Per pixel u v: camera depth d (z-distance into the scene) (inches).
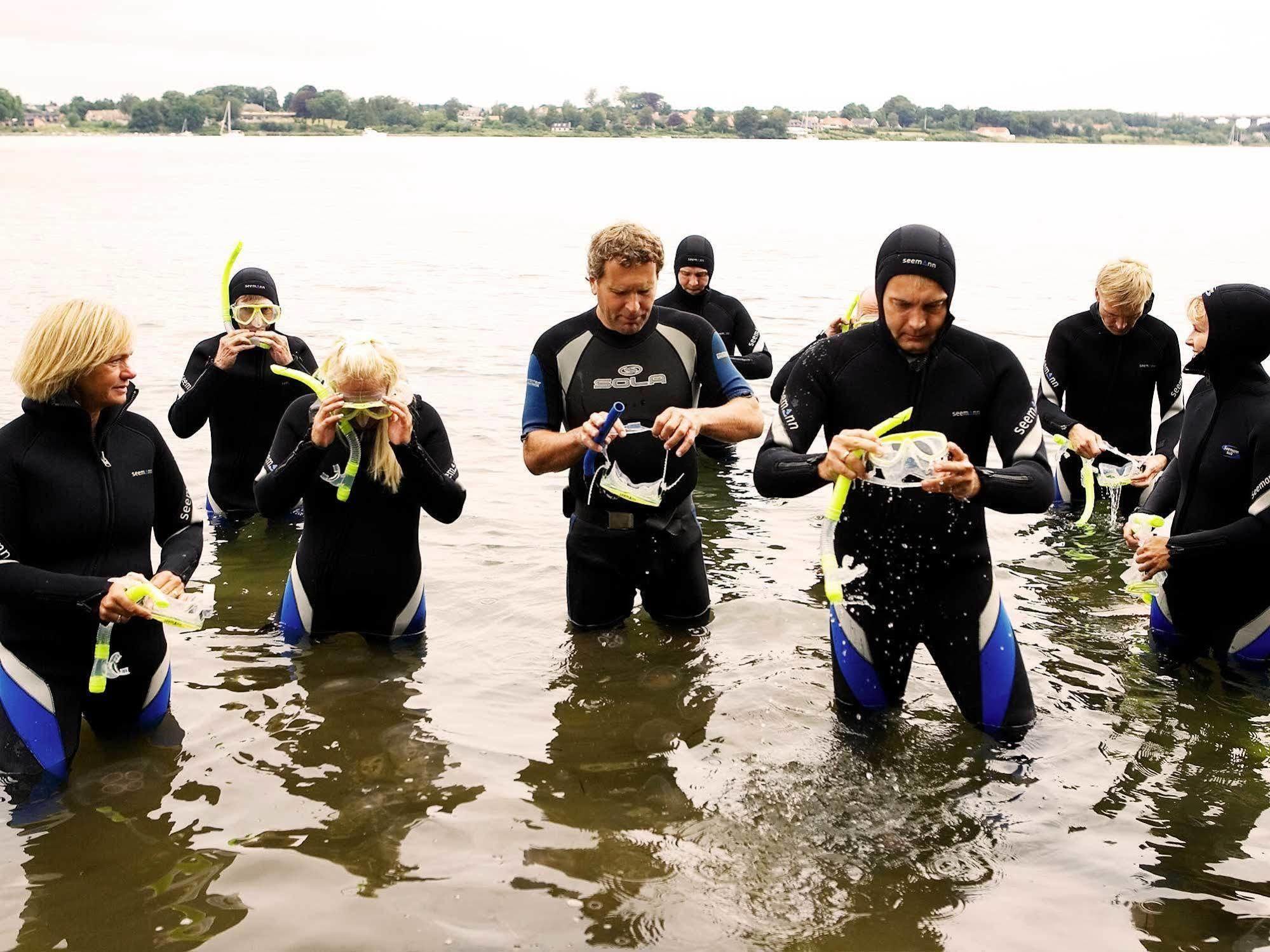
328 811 154.7
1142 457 273.0
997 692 169.6
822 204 1514.5
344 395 185.2
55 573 154.5
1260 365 188.2
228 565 248.4
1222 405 191.6
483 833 149.7
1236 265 775.1
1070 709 184.9
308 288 659.4
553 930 130.6
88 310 154.7
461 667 199.2
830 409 173.6
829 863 144.3
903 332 161.0
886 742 173.8
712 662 202.2
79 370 153.2
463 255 856.9
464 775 164.2
